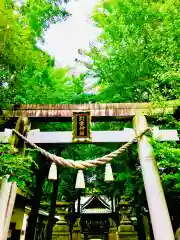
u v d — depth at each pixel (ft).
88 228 74.59
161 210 17.39
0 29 19.19
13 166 15.74
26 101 27.58
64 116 22.39
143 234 32.50
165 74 18.16
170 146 19.33
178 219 25.49
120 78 26.73
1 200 17.51
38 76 29.25
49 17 27.81
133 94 27.20
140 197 30.96
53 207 35.73
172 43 19.93
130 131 21.63
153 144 18.92
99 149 32.63
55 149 32.55
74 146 32.68
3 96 20.58
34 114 22.56
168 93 22.00
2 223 16.90
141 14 27.09
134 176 29.27
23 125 21.77
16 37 20.16
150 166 19.36
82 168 18.34
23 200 35.86
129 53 24.66
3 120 22.17
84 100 32.37
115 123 30.76
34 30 27.14
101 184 37.22
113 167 32.55
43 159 31.09
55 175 18.10
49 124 30.76
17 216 40.22
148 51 23.73
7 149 17.31
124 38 25.81
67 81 36.83
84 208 78.18
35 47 27.96
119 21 28.14
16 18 20.99
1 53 19.70
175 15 21.44
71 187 42.16
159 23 26.35
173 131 21.49
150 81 23.44
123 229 41.45
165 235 16.38
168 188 23.75
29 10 26.40
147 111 22.49
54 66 34.53
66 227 45.55
